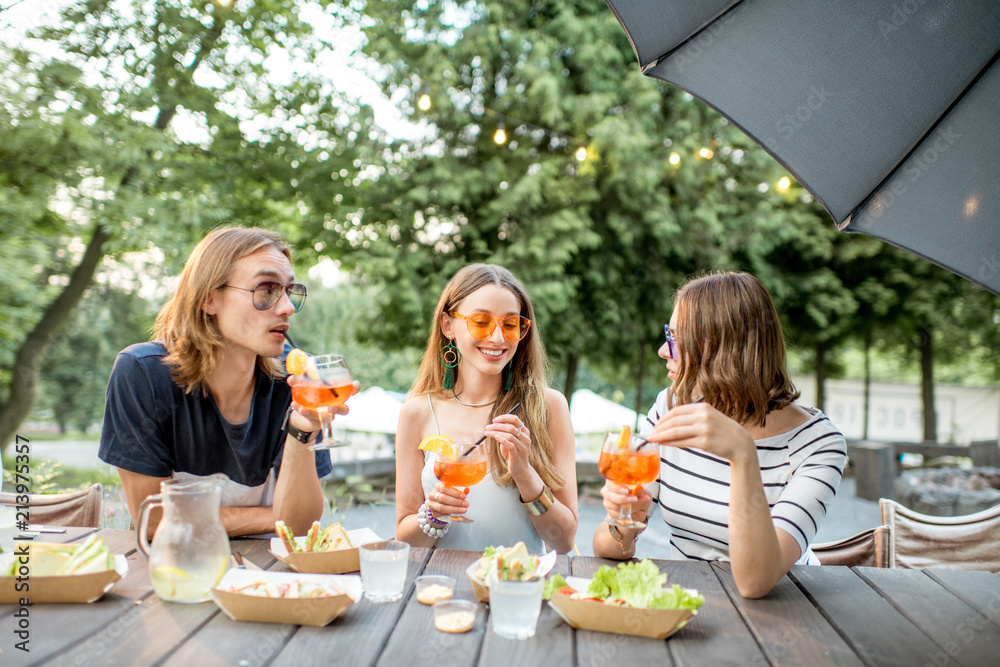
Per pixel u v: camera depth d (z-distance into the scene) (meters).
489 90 9.22
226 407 2.01
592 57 9.09
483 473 1.81
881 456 9.59
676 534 2.11
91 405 16.94
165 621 1.30
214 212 7.24
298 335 16.39
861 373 23.58
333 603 1.30
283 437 2.08
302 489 1.85
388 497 8.11
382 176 8.77
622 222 9.44
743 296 1.96
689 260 10.44
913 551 2.23
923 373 14.52
